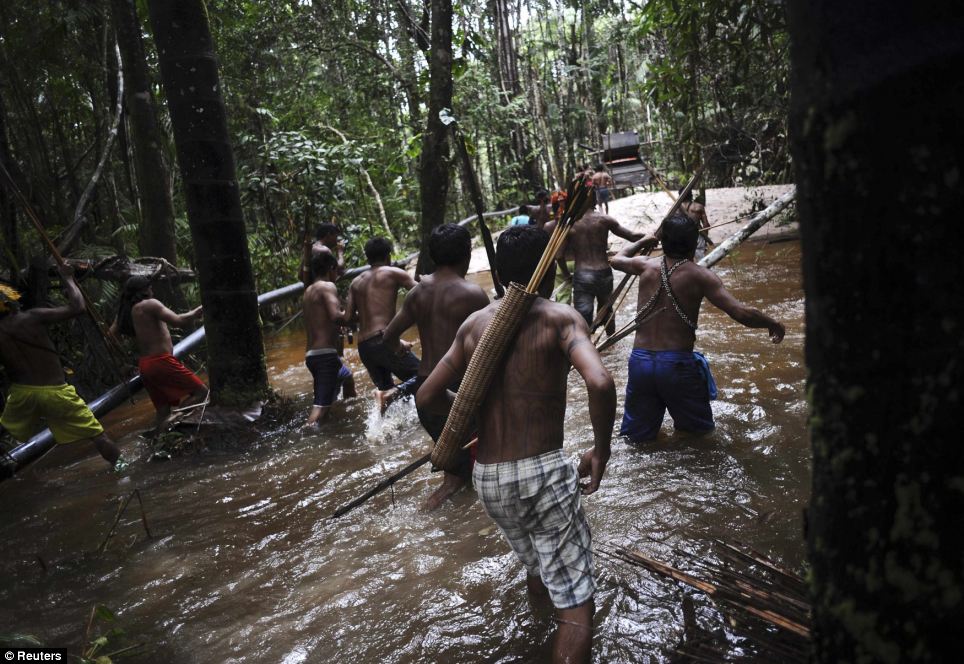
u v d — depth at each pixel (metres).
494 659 2.53
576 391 5.71
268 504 4.28
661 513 3.41
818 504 0.96
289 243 12.40
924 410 0.80
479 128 17.61
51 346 5.18
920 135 0.76
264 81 14.22
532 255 2.50
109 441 5.29
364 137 15.30
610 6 19.06
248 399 5.88
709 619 2.55
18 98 9.49
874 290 0.82
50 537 4.11
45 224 9.40
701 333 6.71
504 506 2.35
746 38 7.64
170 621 3.04
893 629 0.86
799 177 0.92
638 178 15.73
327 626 2.86
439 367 2.56
